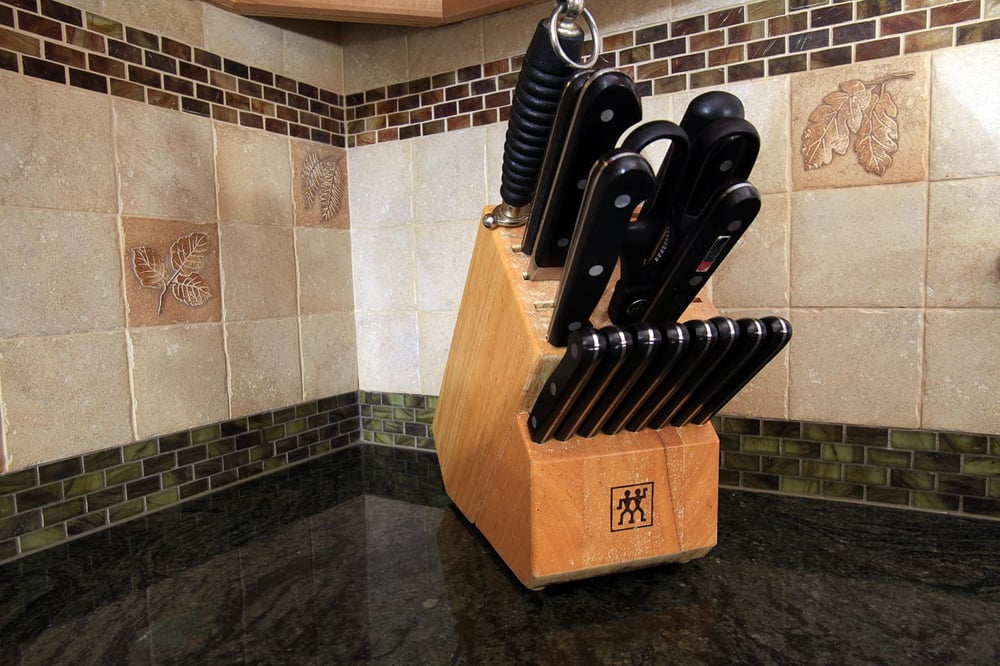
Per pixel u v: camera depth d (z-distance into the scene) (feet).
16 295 1.93
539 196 1.50
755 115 2.29
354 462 2.97
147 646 1.51
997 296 2.01
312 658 1.43
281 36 2.82
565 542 1.57
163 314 2.35
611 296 1.60
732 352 1.47
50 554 2.02
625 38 2.49
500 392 1.69
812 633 1.48
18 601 1.73
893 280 2.15
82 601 1.73
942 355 2.10
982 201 2.01
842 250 2.20
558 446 1.57
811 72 2.19
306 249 2.95
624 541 1.63
